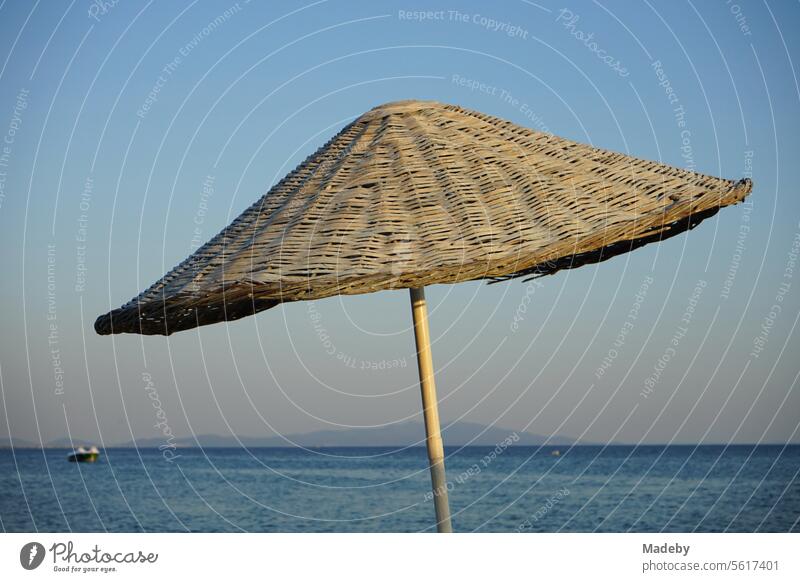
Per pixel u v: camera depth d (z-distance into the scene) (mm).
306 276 3410
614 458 79188
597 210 3699
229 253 3939
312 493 35281
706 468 55219
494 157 4082
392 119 4441
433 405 4320
